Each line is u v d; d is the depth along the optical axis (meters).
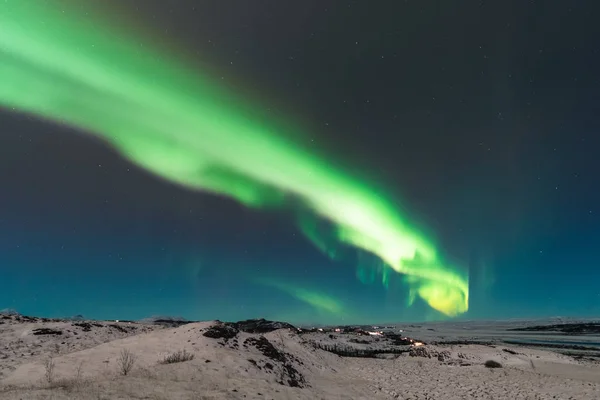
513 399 18.61
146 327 46.97
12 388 10.61
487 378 26.33
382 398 17.61
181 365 16.66
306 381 21.19
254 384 14.84
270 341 28.41
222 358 19.09
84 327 38.09
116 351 20.11
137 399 9.67
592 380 27.12
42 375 14.52
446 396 18.98
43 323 37.69
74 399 8.98
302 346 31.83
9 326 34.62
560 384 23.91
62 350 28.05
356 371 29.25
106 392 10.10
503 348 46.06
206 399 10.70
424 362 37.50
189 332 24.44
